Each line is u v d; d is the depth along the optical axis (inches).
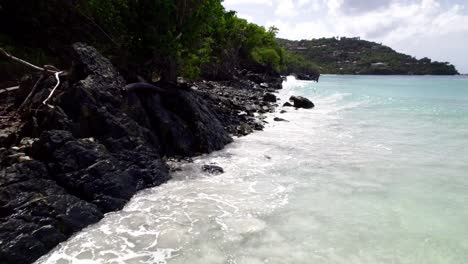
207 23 840.3
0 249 283.4
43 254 303.6
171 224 359.3
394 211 394.0
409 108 1278.3
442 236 337.7
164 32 767.7
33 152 404.5
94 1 761.6
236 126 862.5
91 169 406.0
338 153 645.9
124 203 405.1
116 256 301.7
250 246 319.6
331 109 1288.1
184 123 649.6
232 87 1867.6
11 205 319.6
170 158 577.3
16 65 885.2
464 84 3181.6
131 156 475.8
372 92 2140.7
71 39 940.0
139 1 745.0
